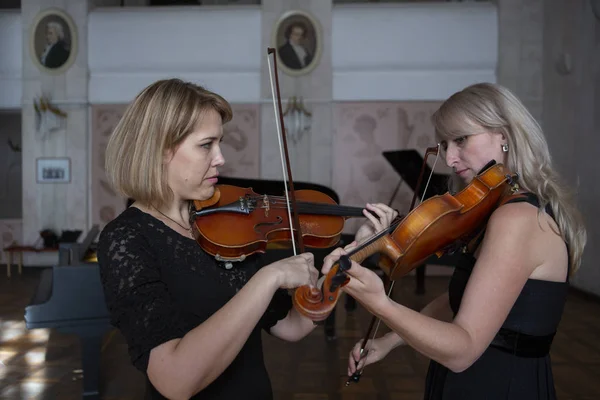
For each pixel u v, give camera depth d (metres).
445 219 1.31
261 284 1.12
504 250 1.26
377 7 9.45
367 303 1.15
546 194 1.36
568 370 4.32
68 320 3.41
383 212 1.64
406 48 9.44
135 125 1.33
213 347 1.06
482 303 1.23
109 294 1.21
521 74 9.19
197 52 9.62
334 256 1.21
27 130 9.68
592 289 7.30
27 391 3.83
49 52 9.61
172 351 1.08
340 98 9.51
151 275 1.22
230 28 9.56
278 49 9.49
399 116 9.50
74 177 9.70
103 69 9.69
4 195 11.12
